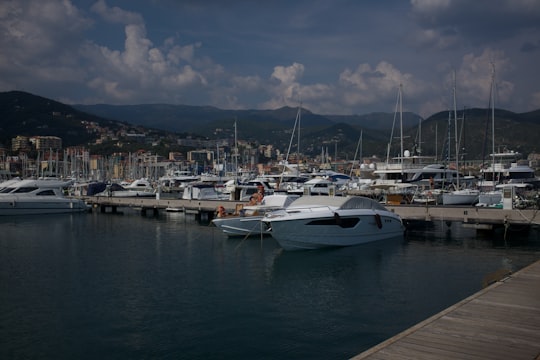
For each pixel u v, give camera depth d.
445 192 48.47
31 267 25.05
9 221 48.06
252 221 35.12
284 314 17.11
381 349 9.48
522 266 24.08
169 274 23.41
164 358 13.45
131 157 186.50
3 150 197.25
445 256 26.98
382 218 32.16
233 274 23.41
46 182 55.84
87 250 30.34
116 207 58.38
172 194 103.25
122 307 18.02
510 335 10.24
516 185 54.75
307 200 31.78
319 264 25.41
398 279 21.92
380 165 67.75
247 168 171.75
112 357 13.50
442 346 9.62
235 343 14.47
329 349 13.95
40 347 14.18
